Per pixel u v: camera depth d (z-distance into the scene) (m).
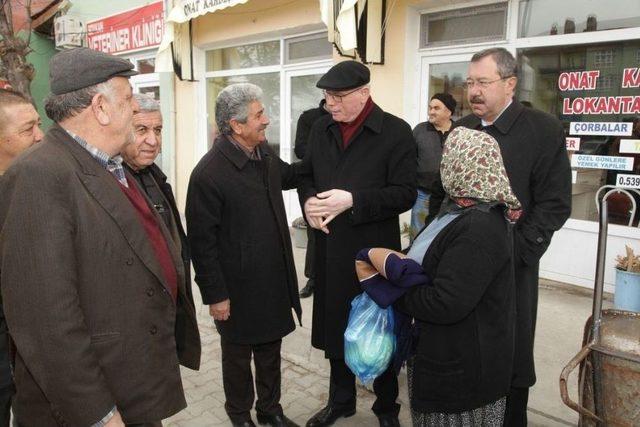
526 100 4.48
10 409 1.82
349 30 4.59
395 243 2.45
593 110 4.11
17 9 9.43
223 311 2.32
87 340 1.31
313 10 5.98
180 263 1.75
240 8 6.88
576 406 1.72
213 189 2.24
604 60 4.01
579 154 4.23
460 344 1.62
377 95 5.40
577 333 3.41
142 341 1.48
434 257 1.66
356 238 2.35
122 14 8.86
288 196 7.05
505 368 1.67
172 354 1.61
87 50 1.42
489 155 1.57
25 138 2.08
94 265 1.37
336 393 2.59
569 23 4.16
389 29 5.17
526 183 2.13
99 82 1.39
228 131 2.30
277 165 2.50
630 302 3.60
